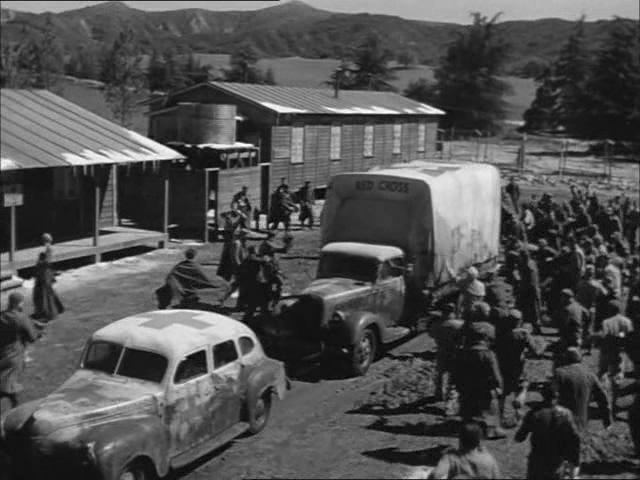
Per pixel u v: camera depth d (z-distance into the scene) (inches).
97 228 973.8
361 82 2556.6
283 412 499.2
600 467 376.5
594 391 382.0
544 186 2049.7
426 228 665.6
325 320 580.4
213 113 1211.9
